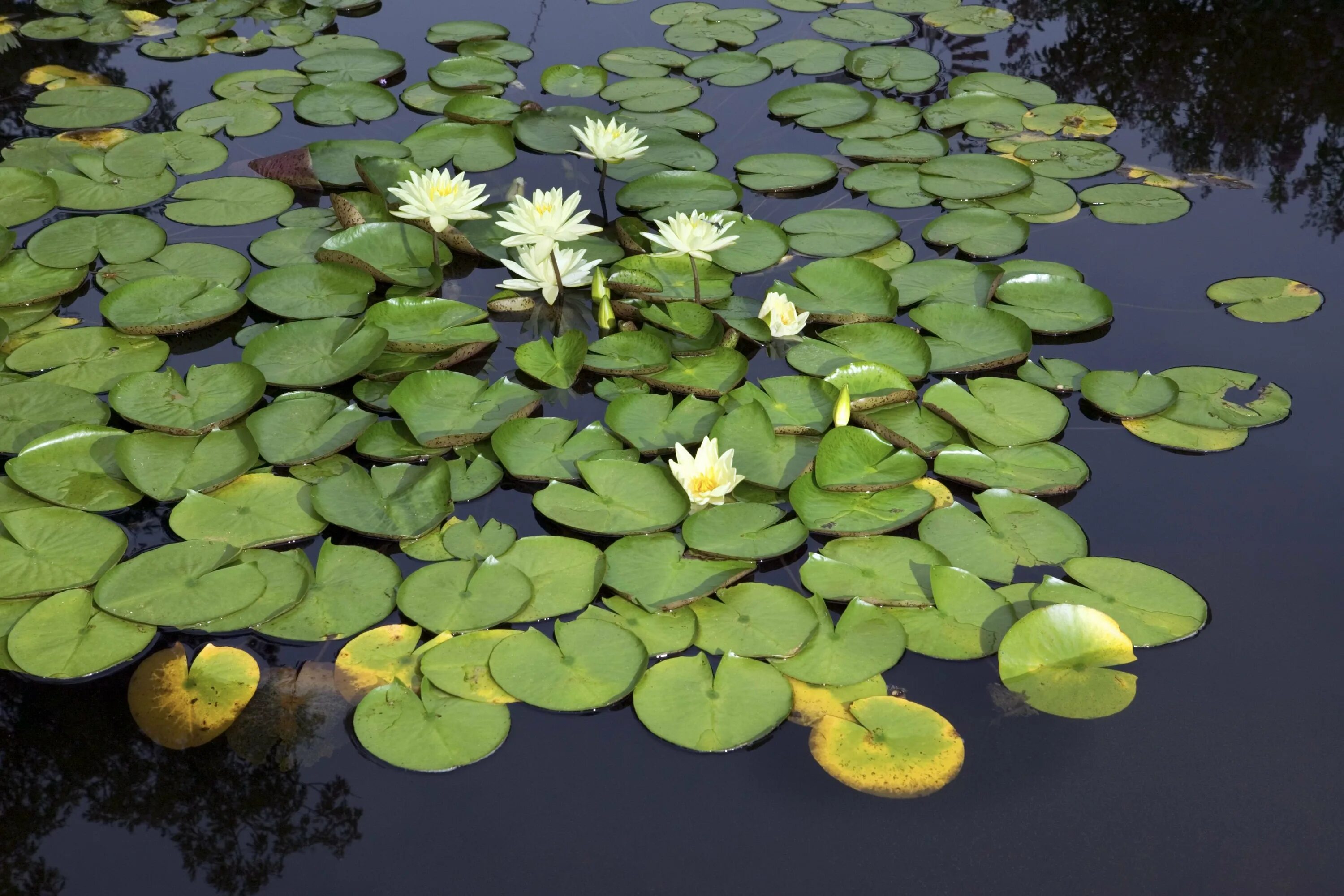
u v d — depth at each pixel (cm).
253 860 163
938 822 170
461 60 448
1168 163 382
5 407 248
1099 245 336
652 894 160
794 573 218
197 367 261
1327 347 288
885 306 296
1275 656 199
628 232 328
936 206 356
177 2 525
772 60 465
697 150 384
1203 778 177
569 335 278
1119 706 188
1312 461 248
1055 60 466
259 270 312
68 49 462
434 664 192
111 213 338
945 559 215
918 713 186
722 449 241
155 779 176
